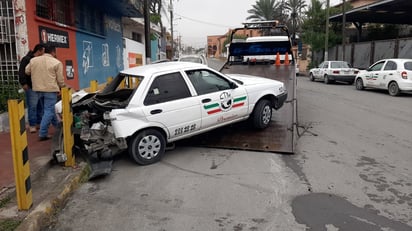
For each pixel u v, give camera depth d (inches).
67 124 210.7
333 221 153.6
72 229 149.7
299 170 216.4
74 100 268.5
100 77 578.6
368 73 657.6
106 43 618.2
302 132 316.5
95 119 231.9
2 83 305.7
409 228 147.8
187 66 253.0
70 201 177.0
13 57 316.5
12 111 147.9
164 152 251.0
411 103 500.1
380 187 190.5
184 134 247.3
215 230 146.8
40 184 187.6
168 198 178.7
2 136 271.4
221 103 261.3
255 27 540.7
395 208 165.9
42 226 151.5
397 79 574.6
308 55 1488.7
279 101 302.8
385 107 462.6
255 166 223.9
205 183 197.3
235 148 259.3
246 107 277.6
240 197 178.2
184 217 158.2
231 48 539.5
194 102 246.2
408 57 826.8
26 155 155.0
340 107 463.2
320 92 646.5
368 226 149.3
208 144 268.8
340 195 180.2
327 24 1147.3
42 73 253.0
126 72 255.4
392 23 1227.2
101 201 176.7
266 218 156.6
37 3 348.8
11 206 159.2
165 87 237.6
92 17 540.7
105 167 218.2
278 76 413.1
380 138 296.0
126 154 253.6
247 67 472.4
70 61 439.8
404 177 205.3
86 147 223.9
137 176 210.7
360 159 238.5
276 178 203.3
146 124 225.3
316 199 175.5
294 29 1578.5
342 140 289.0
